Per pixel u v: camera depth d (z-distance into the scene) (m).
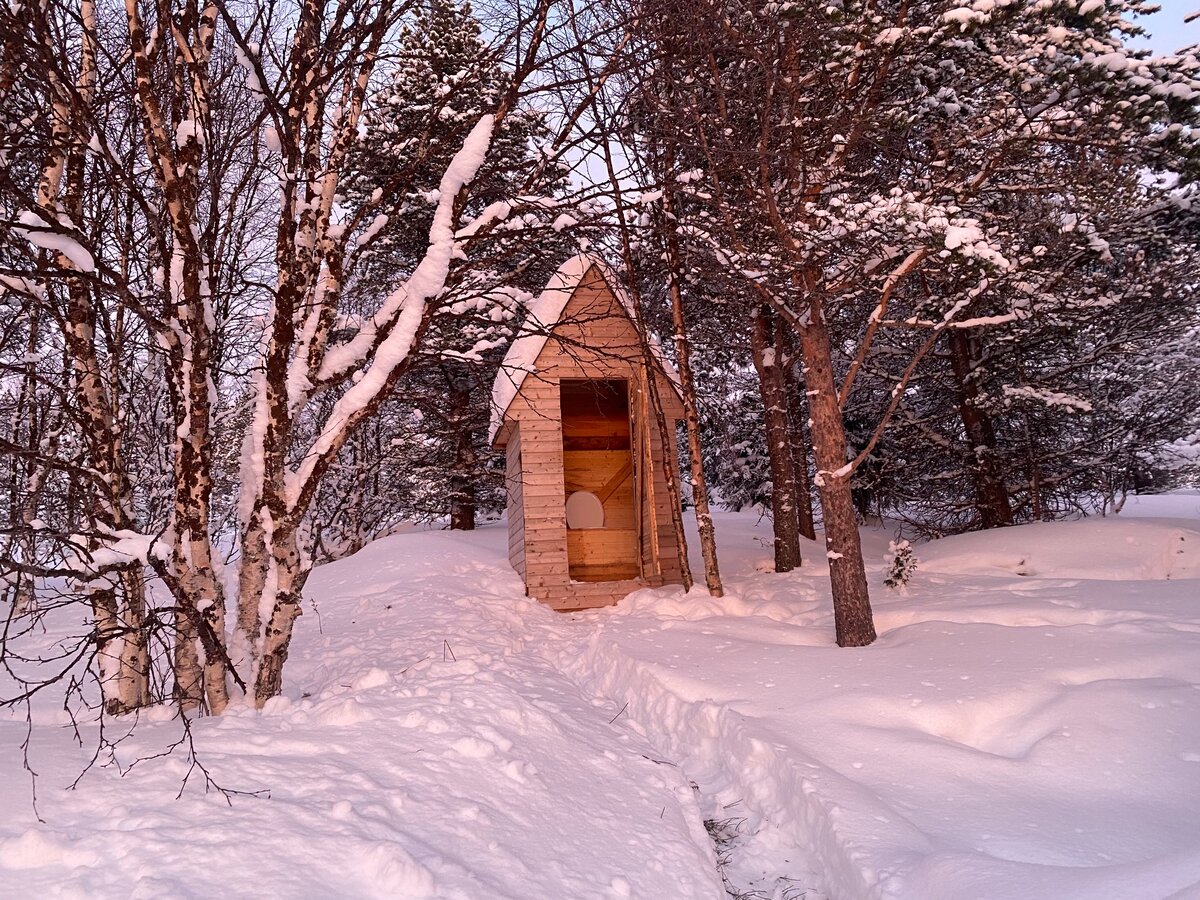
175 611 5.07
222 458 15.89
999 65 8.64
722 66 9.98
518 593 13.45
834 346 15.03
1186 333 15.29
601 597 13.20
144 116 5.89
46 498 8.30
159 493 14.03
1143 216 11.74
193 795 3.75
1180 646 6.51
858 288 9.38
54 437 9.79
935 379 16.50
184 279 5.73
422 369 15.94
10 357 10.43
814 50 8.23
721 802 5.78
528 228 6.88
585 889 3.84
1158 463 17.84
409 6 6.50
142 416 12.42
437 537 17.72
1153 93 7.18
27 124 6.23
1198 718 5.23
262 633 6.73
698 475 11.98
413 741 5.06
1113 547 10.78
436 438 19.62
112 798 3.67
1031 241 10.99
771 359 14.20
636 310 12.02
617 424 15.27
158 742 4.69
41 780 3.90
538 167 7.14
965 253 6.61
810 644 8.73
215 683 6.06
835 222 7.84
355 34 6.33
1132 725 5.24
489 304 7.36
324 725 5.36
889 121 8.59
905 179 9.50
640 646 9.10
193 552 6.03
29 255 5.32
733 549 16.94
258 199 10.75
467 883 3.36
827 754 5.59
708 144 9.05
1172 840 4.00
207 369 6.18
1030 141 8.23
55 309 6.09
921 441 16.61
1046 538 11.42
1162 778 4.64
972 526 17.09
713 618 10.47
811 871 4.71
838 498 8.47
